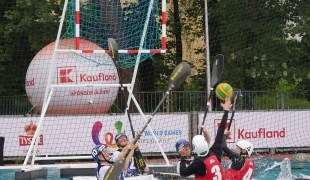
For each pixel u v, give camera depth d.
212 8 49.91
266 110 39.84
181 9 52.28
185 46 53.19
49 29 47.19
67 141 37.06
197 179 20.52
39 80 37.56
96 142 37.34
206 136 22.77
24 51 49.09
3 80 49.28
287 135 40.16
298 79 47.19
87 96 37.50
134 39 41.47
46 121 36.78
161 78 52.62
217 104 41.56
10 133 36.84
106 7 38.62
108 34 39.59
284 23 48.22
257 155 39.28
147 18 31.91
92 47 36.34
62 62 36.84
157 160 37.88
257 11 48.38
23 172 29.84
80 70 36.91
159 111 41.41
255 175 30.86
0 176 31.31
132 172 27.77
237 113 39.22
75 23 30.56
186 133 38.72
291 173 31.25
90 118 37.28
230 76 47.94
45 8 46.16
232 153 22.88
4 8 48.75
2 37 48.50
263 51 47.66
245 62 47.81
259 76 47.44
